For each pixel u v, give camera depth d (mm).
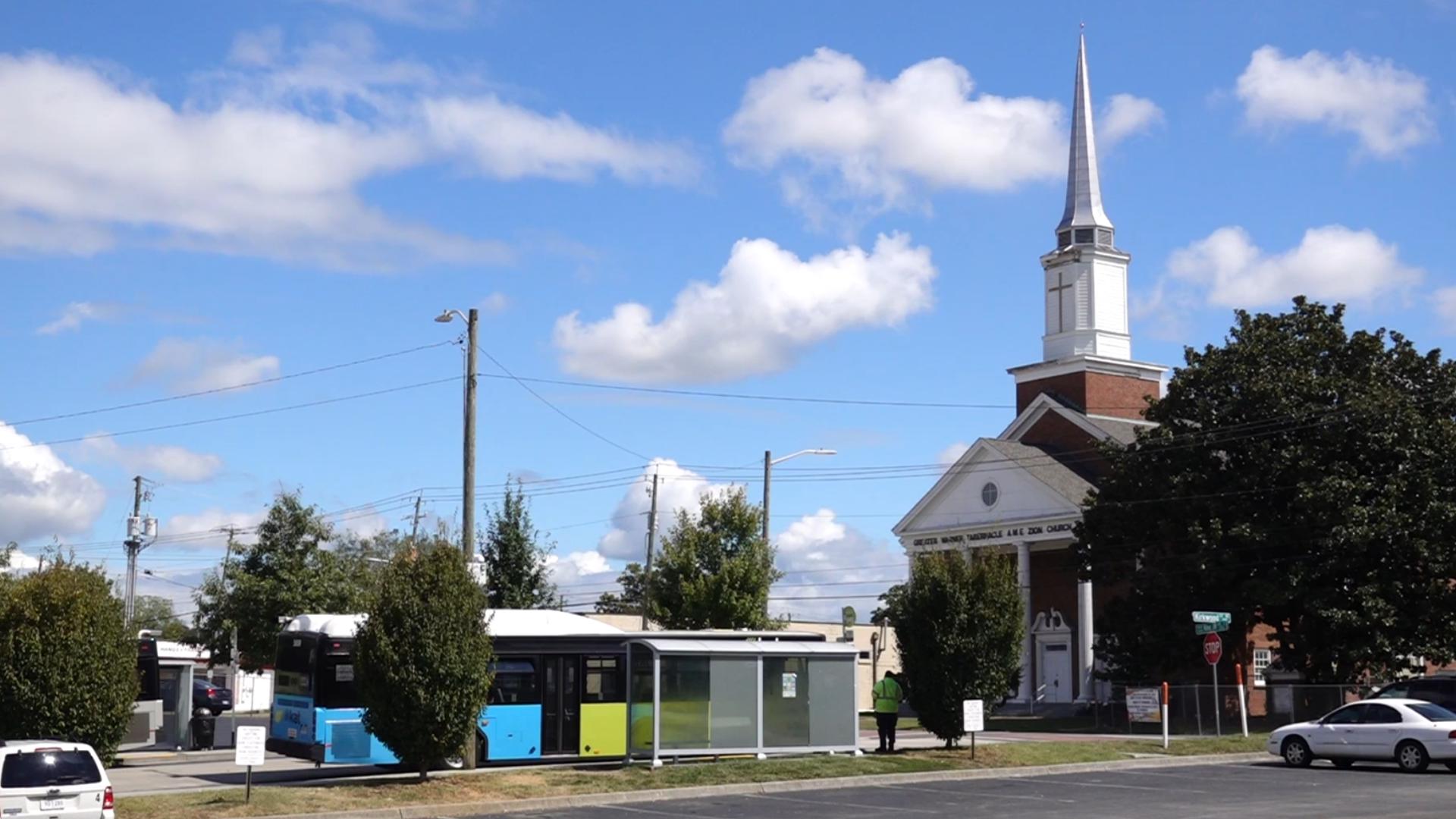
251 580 51844
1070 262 67000
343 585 52562
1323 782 28734
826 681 32500
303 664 30812
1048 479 59750
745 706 31156
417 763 26422
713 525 46625
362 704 27016
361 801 24438
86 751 19281
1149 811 23453
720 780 28188
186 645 60906
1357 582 46562
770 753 31438
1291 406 47812
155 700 40656
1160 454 50219
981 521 62531
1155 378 67062
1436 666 48406
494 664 31484
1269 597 45594
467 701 26156
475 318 31641
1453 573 46188
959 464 63531
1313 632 47500
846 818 22891
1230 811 23219
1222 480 48938
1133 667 49000
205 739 42219
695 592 44625
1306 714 45500
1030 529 60219
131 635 25156
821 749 32156
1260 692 54906
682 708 30375
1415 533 45719
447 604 26172
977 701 32188
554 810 24641
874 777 29562
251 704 82312
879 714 33406
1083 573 51844
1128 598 50812
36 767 18766
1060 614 61562
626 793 26203
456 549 26906
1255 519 47656
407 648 25797
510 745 31406
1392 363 49969
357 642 26375
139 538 60844
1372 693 43094
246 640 52812
